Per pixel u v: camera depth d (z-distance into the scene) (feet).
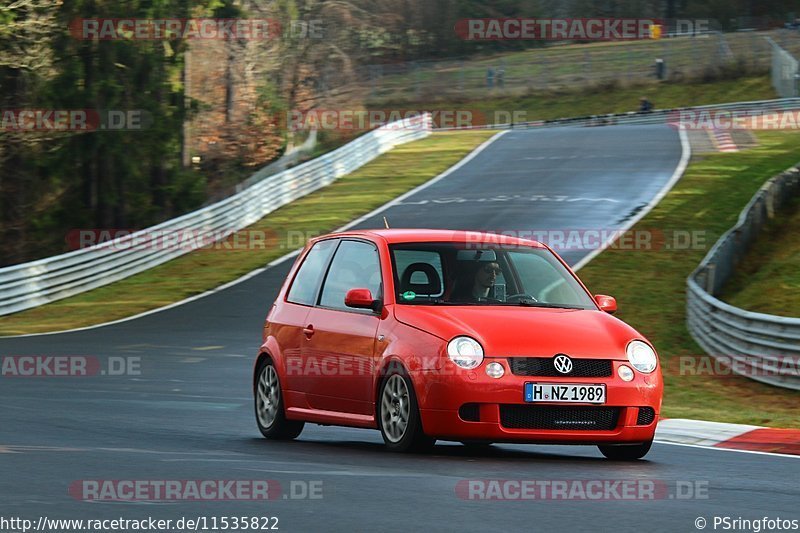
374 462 91.91
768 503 75.41
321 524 65.10
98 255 336.70
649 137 604.90
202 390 171.63
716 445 114.52
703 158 510.58
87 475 81.97
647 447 100.07
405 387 97.96
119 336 253.44
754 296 251.39
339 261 113.50
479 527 64.85
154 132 491.72
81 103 457.27
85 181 492.13
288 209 449.89
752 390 185.47
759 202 341.82
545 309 104.17
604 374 96.99
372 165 557.74
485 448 108.17
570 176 488.44
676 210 396.98
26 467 85.66
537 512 69.92
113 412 138.62
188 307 296.71
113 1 467.11
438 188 484.33
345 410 106.63
